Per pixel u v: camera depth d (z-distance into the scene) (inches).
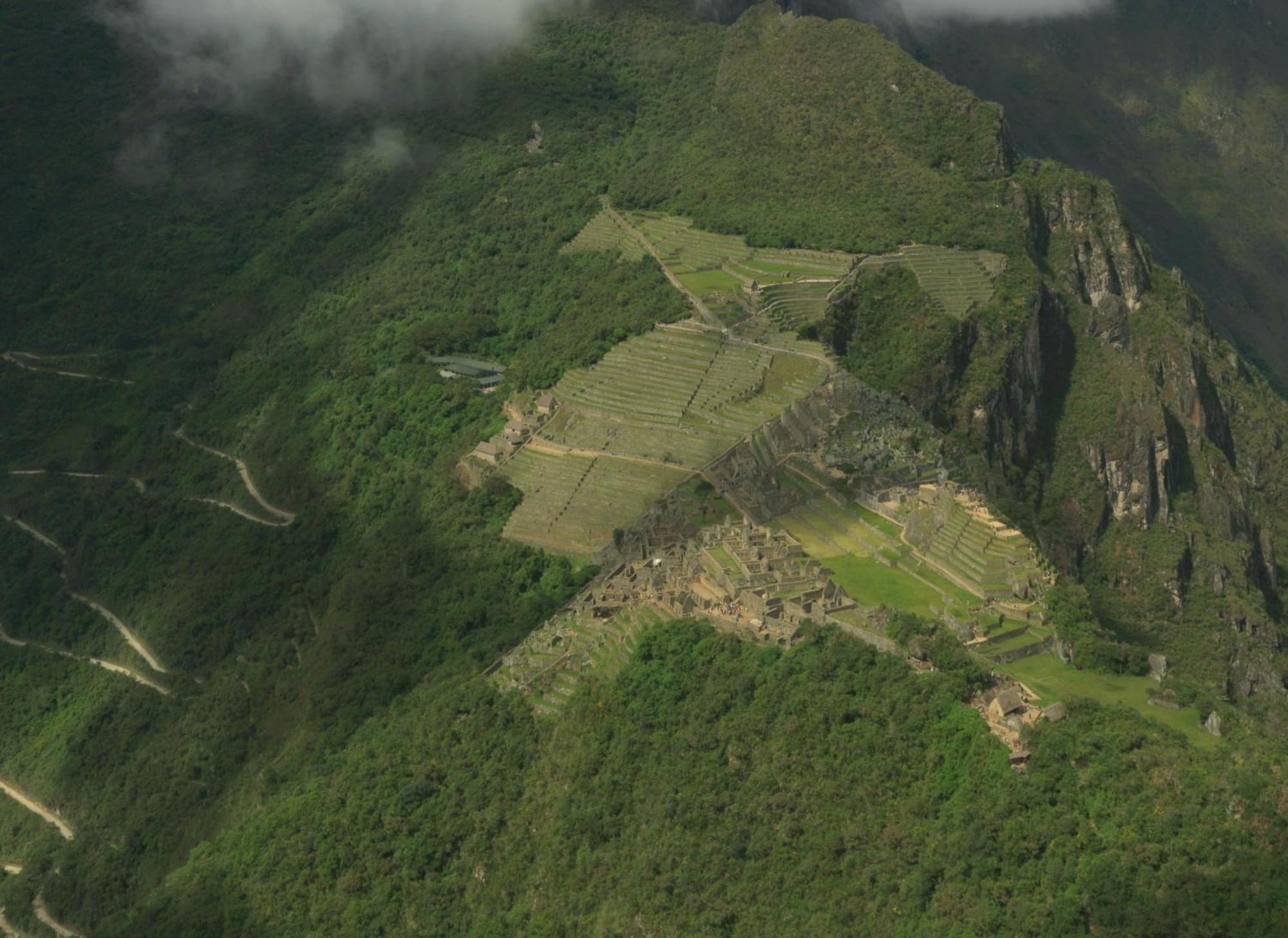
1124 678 6968.5
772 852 6722.4
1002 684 6766.7
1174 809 5816.9
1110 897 5674.2
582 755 7741.1
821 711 6963.6
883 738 6707.7
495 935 7421.3
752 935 6515.8
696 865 6899.6
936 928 5989.2
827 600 7662.4
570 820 7529.5
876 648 7111.2
